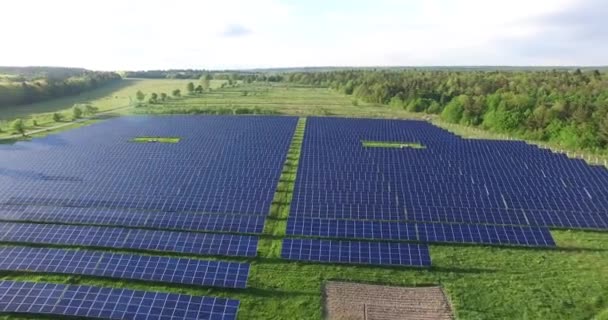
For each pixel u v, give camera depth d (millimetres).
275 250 43000
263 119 109875
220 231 46500
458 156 72375
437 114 137500
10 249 41031
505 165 66875
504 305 35375
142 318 33125
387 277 38969
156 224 47438
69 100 178375
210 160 69000
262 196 54156
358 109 147875
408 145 83625
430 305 35594
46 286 35719
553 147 91062
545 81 168625
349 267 40250
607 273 39500
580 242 44719
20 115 133000
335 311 34625
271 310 34688
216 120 108375
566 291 37000
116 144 81812
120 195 54531
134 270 38562
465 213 49594
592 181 59406
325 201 52625
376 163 67750
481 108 120938
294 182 59781
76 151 75750
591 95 128625
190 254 42094
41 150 76812
